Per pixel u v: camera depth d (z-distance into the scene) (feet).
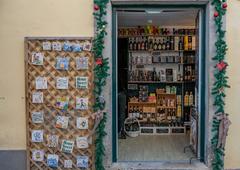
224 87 14.79
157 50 24.98
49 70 15.01
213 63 14.79
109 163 15.25
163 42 25.03
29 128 15.28
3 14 15.06
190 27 24.88
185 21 22.82
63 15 14.94
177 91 25.45
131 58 25.36
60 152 15.25
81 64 14.78
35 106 15.20
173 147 19.72
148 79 25.23
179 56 25.22
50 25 14.98
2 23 15.07
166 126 23.97
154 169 15.33
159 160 16.62
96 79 14.75
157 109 25.21
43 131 15.24
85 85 14.87
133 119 23.82
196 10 15.98
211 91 14.83
